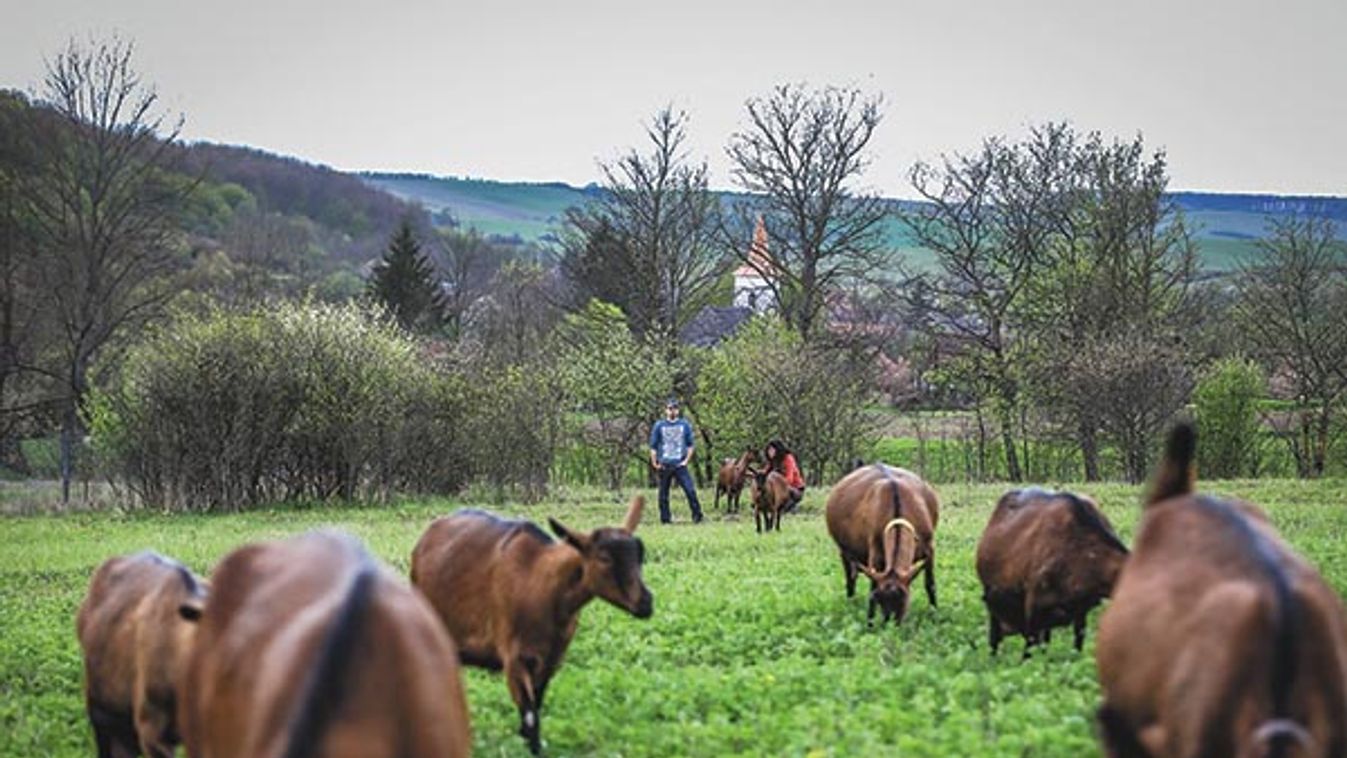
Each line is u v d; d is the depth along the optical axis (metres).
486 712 12.09
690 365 49.19
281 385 35.59
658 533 27.31
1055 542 12.34
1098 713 8.15
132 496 35.88
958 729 10.14
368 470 36.38
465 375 38.34
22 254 45.12
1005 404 50.56
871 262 53.75
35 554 25.61
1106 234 50.06
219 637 7.32
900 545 14.99
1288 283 50.47
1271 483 36.28
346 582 6.69
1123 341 45.78
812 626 15.32
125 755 10.75
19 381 47.44
